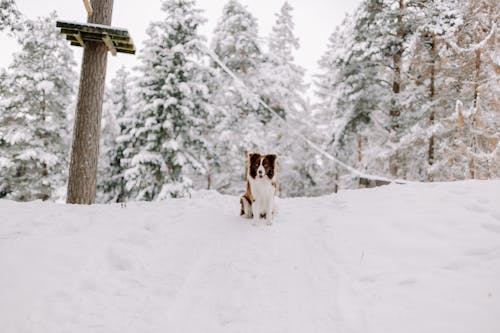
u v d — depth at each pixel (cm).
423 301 292
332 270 377
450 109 1341
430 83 1452
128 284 356
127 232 472
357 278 353
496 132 1126
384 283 333
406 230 448
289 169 2183
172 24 1575
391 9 1497
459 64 1294
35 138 1738
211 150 1667
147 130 1539
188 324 294
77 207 609
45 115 1816
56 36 1844
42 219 500
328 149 1794
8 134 1670
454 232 420
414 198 573
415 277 332
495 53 1149
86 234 457
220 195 793
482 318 257
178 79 1548
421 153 1445
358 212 553
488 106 1199
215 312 313
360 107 1580
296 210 655
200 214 592
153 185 1564
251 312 310
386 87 1594
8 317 277
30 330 269
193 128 1641
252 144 1720
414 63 1375
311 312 306
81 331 276
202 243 467
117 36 706
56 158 1712
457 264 349
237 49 1883
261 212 607
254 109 1836
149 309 313
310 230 520
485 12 1251
